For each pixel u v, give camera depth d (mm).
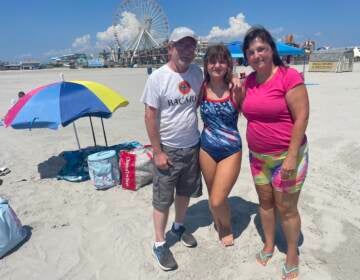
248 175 5629
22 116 5062
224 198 3299
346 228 3936
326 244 3637
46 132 9430
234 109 3100
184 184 3479
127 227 4137
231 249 3617
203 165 3357
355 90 16781
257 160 2979
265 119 2764
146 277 3271
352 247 3574
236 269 3309
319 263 3332
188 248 3658
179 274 3281
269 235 3314
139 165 5129
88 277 3305
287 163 2697
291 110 2645
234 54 12719
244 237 3818
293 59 49844
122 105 5719
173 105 3117
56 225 4242
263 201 3141
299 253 3488
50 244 3848
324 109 11430
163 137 3250
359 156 6301
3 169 6172
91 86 5562
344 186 5062
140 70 57469
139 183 5199
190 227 4070
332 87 18609
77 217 4441
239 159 3268
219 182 3248
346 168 5758
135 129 9594
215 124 3174
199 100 3201
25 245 3838
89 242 3871
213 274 3258
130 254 3617
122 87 23016
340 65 33031
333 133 8023
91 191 5219
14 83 29156
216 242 3750
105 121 10875
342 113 10570
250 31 2627
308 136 7844
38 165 6551
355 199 4652
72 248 3768
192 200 4789
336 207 4430
